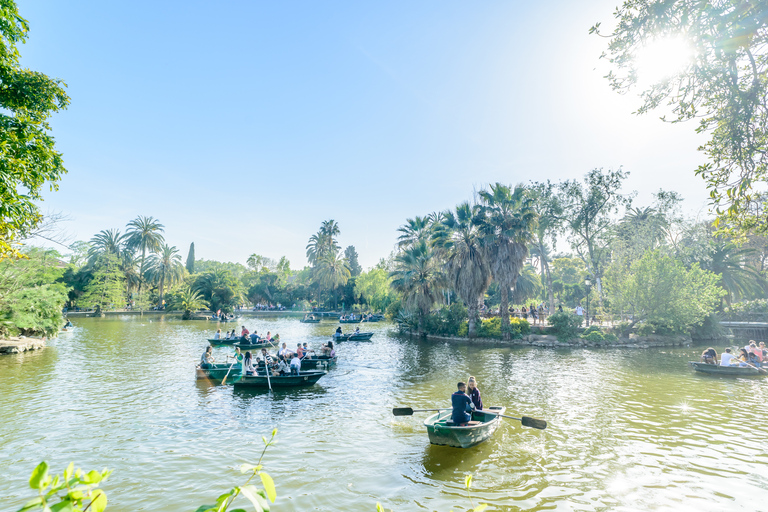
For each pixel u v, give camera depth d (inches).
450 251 1374.3
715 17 223.0
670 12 241.8
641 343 1216.2
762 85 227.6
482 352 1117.1
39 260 1139.3
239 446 414.9
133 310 3065.9
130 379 738.2
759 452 397.1
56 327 1228.5
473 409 428.8
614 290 1331.2
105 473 62.2
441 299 1581.0
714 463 371.6
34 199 429.7
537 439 434.3
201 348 1179.3
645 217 1877.5
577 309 1560.0
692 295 1222.3
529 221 1244.5
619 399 598.9
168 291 3181.6
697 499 307.9
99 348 1141.7
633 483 333.7
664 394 628.1
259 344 1225.4
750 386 682.2
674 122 259.8
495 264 1277.1
